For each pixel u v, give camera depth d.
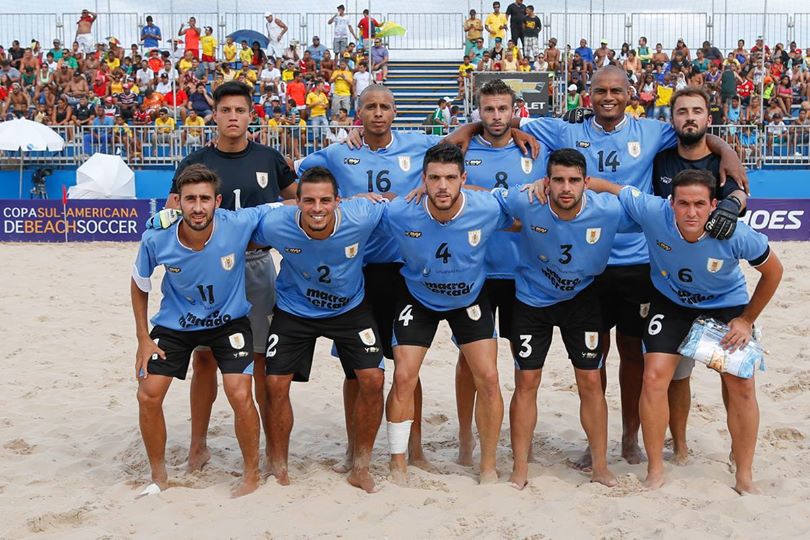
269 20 24.48
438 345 8.88
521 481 5.03
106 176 18.03
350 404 5.41
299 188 4.70
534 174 5.49
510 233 5.39
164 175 19.53
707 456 5.62
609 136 5.48
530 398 5.09
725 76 20.55
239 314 5.01
